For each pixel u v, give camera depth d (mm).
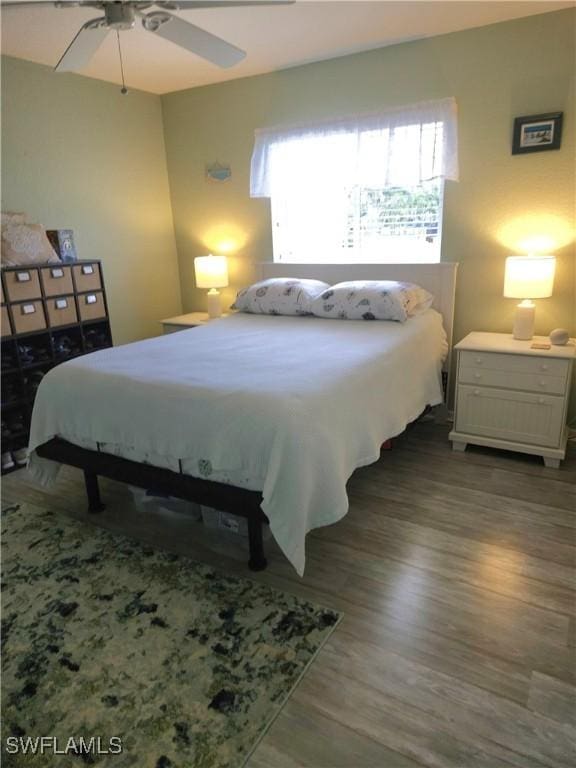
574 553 2025
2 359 2883
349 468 1943
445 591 1842
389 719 1364
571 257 2924
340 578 1929
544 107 2818
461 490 2531
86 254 3688
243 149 3836
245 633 1677
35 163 3273
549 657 1544
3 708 1435
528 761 1245
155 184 4160
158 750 1304
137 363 2330
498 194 3049
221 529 2234
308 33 2875
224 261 3945
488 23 2816
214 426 1813
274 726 1355
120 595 1877
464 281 3279
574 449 2943
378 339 2633
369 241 3580
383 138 3271
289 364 2199
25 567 2053
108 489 2686
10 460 2947
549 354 2607
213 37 1979
